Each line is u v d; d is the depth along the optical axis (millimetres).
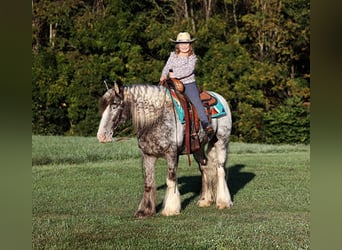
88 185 13281
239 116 28219
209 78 28641
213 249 7633
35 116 27562
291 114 27766
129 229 8688
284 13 30594
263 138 28031
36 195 11773
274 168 16547
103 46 28703
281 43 30406
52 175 14719
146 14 30688
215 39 29641
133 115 9141
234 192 12320
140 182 13781
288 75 30781
